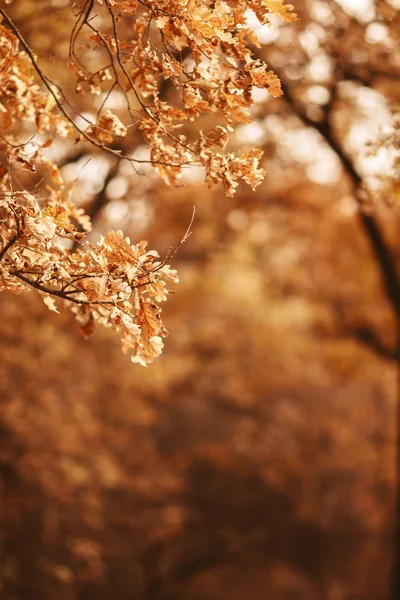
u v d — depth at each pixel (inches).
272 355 792.3
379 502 818.2
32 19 223.6
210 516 866.1
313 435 886.4
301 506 870.4
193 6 104.1
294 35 311.7
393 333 530.0
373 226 414.0
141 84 124.9
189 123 312.0
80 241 107.3
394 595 469.7
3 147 135.8
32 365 409.1
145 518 595.2
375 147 175.6
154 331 105.1
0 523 398.0
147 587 720.3
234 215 493.4
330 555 906.7
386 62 296.8
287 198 493.4
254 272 710.5
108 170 301.6
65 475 422.9
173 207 474.0
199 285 636.1
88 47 126.8
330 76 332.5
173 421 950.4
